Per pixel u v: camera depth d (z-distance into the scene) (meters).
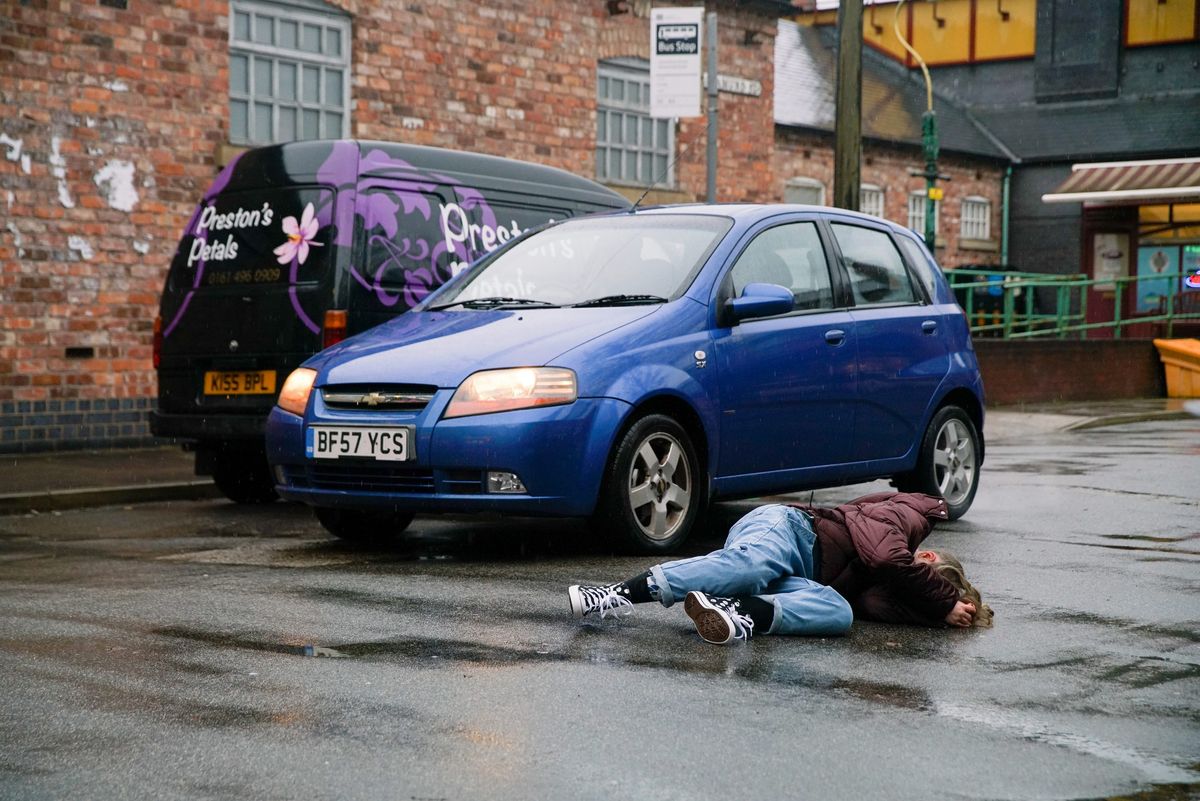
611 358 6.85
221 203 9.52
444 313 7.67
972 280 28.34
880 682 4.56
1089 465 12.30
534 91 16.72
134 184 13.34
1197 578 6.55
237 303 9.27
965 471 8.95
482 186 9.80
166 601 5.86
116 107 13.20
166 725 4.01
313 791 3.46
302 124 14.73
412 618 5.48
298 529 8.52
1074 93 36.59
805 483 7.90
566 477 6.64
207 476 10.14
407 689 4.40
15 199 12.59
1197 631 5.39
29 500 9.53
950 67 38.31
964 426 8.95
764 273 7.79
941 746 3.85
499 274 8.04
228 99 13.99
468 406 6.63
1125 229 34.19
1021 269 35.66
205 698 4.30
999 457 13.24
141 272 13.41
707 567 5.25
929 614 5.40
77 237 12.98
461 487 6.66
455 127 15.95
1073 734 3.99
